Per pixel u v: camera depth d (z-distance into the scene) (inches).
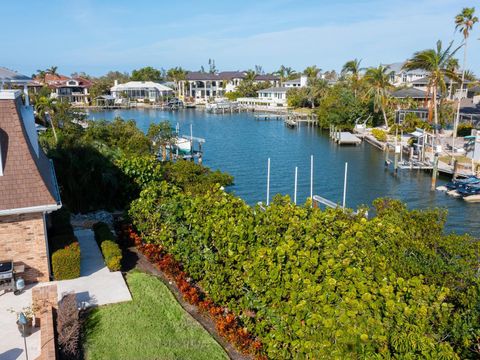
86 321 480.4
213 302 518.3
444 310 318.3
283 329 386.6
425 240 503.2
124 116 4443.9
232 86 6432.1
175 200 633.0
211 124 3865.7
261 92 5551.2
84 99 5487.2
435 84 2260.1
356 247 422.0
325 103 3486.7
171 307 515.2
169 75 7022.6
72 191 897.5
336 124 3277.6
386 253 428.1
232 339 447.8
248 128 3597.4
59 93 5265.8
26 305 509.0
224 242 482.0
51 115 1958.7
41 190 554.3
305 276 374.6
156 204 666.8
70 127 1764.3
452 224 1244.5
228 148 2598.4
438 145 1991.9
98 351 429.7
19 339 446.6
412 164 1904.5
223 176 1244.5
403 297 331.9
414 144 2279.8
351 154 2409.0
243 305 462.3
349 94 3334.2
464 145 2078.0
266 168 2022.6
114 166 953.5
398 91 3501.5
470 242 494.3
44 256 573.6
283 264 401.7
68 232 654.5
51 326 439.8
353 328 295.6
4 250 555.8
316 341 319.0
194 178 1160.2
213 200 576.4
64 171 905.5
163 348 436.5
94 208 930.1
